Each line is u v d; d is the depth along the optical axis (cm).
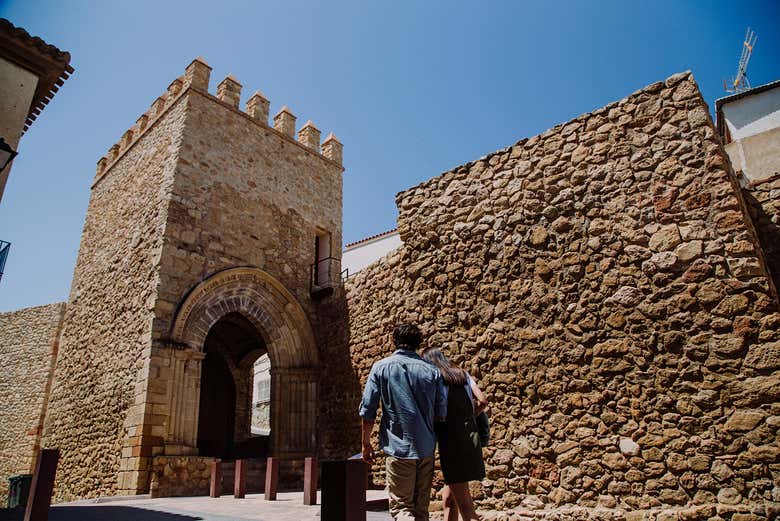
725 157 641
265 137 1556
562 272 683
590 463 595
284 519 580
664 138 641
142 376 1081
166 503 827
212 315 1237
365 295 1228
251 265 1362
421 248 860
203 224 1288
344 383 1238
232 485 1092
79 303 1539
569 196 705
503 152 802
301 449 1260
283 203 1525
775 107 1414
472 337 751
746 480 491
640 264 618
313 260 1557
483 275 766
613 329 618
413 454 333
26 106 771
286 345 1352
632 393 586
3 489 1769
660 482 541
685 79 646
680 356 562
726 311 544
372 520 598
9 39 761
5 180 702
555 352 660
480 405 411
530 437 652
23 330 2058
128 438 1052
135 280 1259
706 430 527
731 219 566
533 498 627
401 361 367
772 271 648
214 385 1775
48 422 1453
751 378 512
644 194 638
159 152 1400
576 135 725
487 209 792
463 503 371
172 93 1481
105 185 1673
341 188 1761
